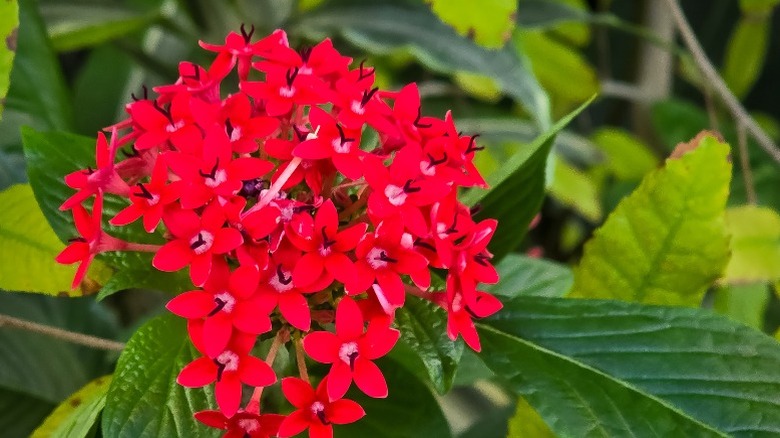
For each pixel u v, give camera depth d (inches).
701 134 12.2
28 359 13.9
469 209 11.0
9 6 11.6
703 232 12.3
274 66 10.7
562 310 11.4
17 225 11.8
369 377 10.0
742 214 14.3
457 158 10.5
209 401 10.6
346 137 10.2
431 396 11.9
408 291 10.7
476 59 15.1
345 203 10.8
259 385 9.9
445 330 10.9
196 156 10.4
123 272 11.0
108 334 14.9
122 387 10.5
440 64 15.1
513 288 13.6
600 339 11.2
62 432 11.0
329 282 10.0
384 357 12.0
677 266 12.5
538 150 11.5
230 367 10.0
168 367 10.7
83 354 14.5
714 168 12.1
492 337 11.4
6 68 11.8
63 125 13.9
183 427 10.4
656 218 12.4
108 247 10.4
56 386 13.9
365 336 10.1
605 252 12.7
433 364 10.8
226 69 10.9
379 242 10.1
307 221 10.0
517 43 15.2
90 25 15.2
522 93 15.0
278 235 10.0
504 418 14.5
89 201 11.4
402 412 11.9
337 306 10.1
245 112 10.5
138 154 10.9
